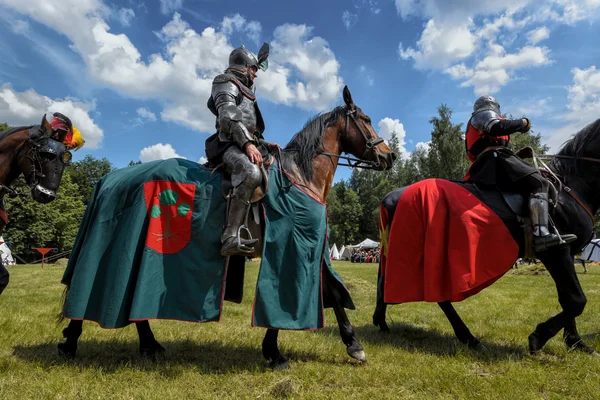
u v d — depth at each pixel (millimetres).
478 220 4227
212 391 3082
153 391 2961
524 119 4152
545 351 4215
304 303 3506
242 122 3518
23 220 36031
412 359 3967
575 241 4160
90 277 3441
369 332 5289
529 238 4152
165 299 3410
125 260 3383
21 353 3863
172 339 4723
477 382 3242
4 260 24906
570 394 3064
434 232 4359
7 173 4094
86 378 3236
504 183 4355
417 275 4473
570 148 4434
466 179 4703
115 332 4969
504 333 5047
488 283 4230
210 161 3773
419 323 5934
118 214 3588
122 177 3717
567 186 4266
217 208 3531
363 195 62000
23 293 8656
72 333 3811
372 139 4164
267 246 3521
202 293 3428
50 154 4027
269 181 3621
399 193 4965
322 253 3727
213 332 5094
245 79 3746
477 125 4453
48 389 2930
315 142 3975
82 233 3746
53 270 17656
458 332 4547
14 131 4133
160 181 3562
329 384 3305
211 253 3484
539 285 10945
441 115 38656
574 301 3986
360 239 62031
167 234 3494
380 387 3236
